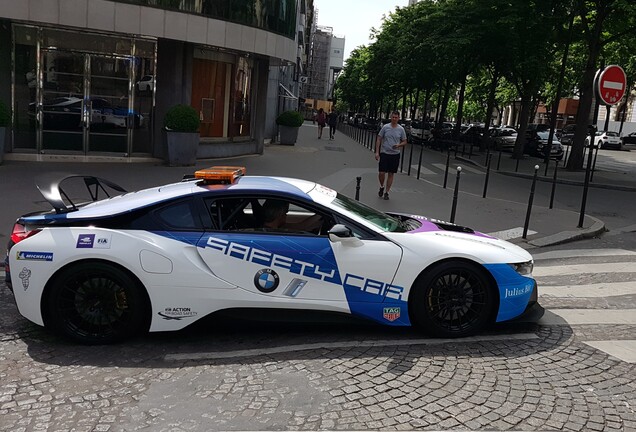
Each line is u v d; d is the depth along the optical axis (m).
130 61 15.34
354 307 4.73
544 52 25.42
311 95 154.00
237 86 18.80
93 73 15.09
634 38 22.72
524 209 12.13
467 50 26.67
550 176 20.05
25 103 14.58
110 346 4.61
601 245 9.48
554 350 4.73
